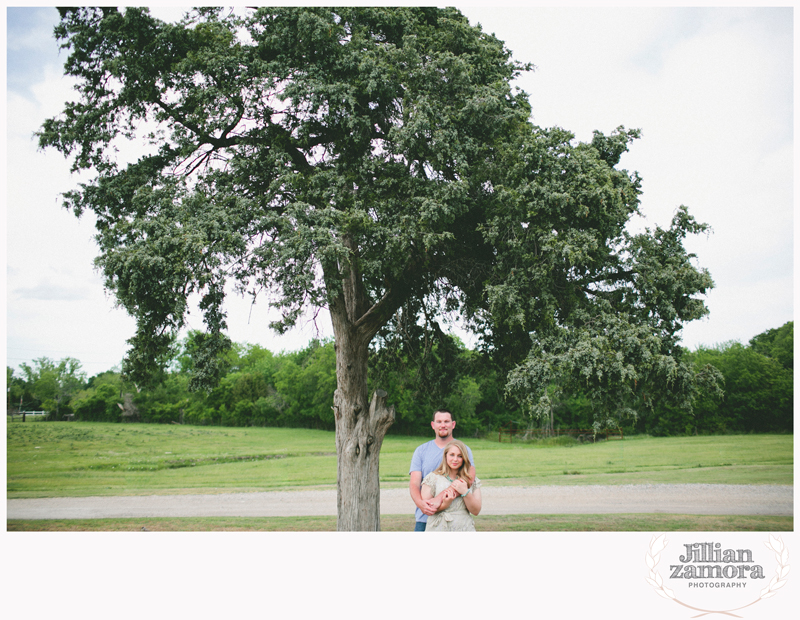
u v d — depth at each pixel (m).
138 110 10.80
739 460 29.05
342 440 11.27
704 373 9.25
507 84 10.41
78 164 10.64
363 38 10.29
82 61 10.40
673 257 9.70
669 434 48.97
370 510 10.86
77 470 30.30
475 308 11.52
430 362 14.70
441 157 9.16
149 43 10.20
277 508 17.03
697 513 14.52
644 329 8.62
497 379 13.31
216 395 71.94
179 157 10.92
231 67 9.85
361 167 9.81
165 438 54.09
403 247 8.98
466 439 54.47
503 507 16.12
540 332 9.49
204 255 8.62
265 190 10.82
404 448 43.84
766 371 48.38
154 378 10.36
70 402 74.88
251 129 10.90
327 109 9.66
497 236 9.93
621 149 10.74
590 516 13.90
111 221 10.80
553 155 9.38
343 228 9.03
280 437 56.59
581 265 9.78
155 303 9.06
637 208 10.41
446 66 9.70
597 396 8.77
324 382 63.91
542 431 52.91
